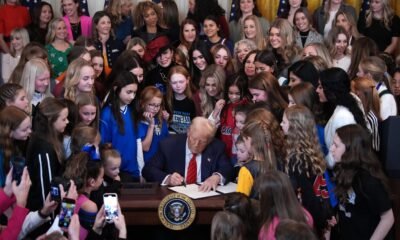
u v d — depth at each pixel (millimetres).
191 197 4070
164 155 4535
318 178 3658
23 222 3314
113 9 7145
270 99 4551
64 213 3326
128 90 4777
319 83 4406
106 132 4793
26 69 5020
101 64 5773
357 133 3615
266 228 3031
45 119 3953
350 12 7168
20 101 4434
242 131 3846
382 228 3535
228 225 2957
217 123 5090
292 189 3123
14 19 7324
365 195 3541
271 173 3150
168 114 5320
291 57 6176
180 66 5496
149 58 6594
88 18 7414
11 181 3469
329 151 4117
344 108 4188
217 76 5262
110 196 3471
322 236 3676
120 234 3385
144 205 3973
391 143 4242
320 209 3598
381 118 4723
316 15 7258
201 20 7277
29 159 3869
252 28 6637
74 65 4871
